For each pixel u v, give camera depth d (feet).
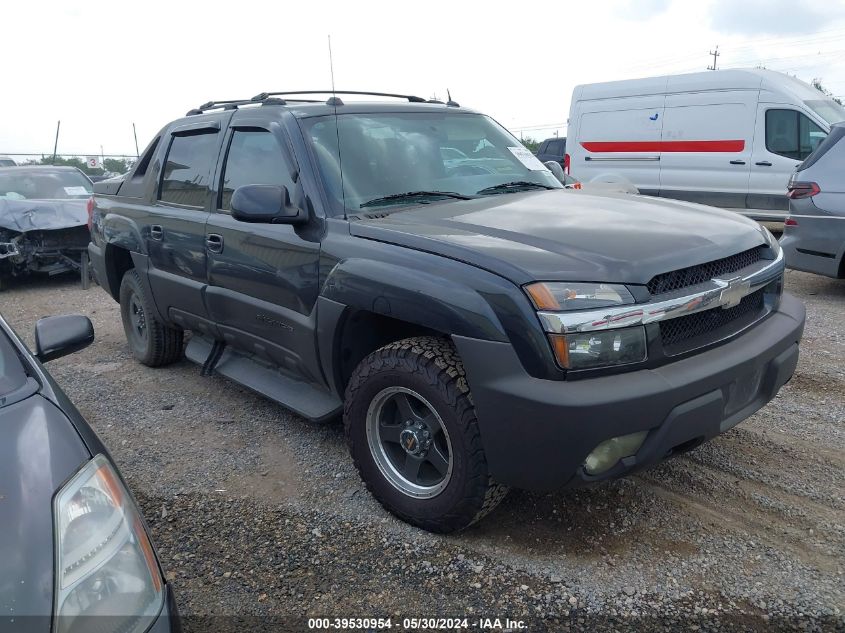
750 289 9.56
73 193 34.35
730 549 9.25
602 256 8.55
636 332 8.16
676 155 37.99
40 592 4.89
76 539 5.29
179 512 10.78
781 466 11.38
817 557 9.02
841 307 21.49
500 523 10.05
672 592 8.46
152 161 16.17
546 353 7.97
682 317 8.71
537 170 13.92
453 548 9.51
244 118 13.12
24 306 27.50
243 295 12.65
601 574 8.84
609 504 10.42
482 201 11.48
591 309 7.98
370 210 10.99
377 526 10.13
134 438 13.61
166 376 17.31
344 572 9.13
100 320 23.98
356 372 10.10
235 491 11.38
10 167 34.91
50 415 6.33
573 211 10.64
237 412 14.78
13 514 5.21
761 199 35.06
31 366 7.18
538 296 8.02
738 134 35.47
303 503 10.89
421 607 8.41
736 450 11.98
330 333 10.45
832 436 12.40
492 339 8.25
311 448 12.89
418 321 9.00
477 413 8.52
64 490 5.50
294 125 11.82
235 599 8.70
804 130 33.42
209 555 9.63
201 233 13.56
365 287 9.66
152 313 16.58
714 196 36.88
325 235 10.66
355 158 11.64
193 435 13.67
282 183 11.75
